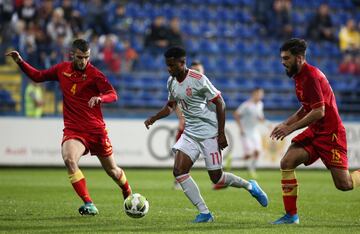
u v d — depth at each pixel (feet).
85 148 105.29
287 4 327.47
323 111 90.48
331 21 323.98
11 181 182.70
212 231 86.53
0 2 269.23
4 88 253.65
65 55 248.52
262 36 324.39
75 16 268.41
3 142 234.79
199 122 99.14
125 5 313.32
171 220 100.27
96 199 136.15
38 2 286.66
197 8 329.31
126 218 101.91
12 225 92.12
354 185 95.81
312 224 95.76
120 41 293.84
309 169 269.44
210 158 100.01
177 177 98.27
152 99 274.57
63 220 98.48
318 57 320.70
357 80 303.07
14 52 106.22
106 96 102.78
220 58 307.78
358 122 266.77
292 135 265.13
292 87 298.97
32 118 238.07
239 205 127.54
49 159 238.89
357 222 100.27
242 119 221.66
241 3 337.52
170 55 96.07
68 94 105.50
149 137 248.52
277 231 86.74
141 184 180.55
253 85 297.94
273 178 212.64
